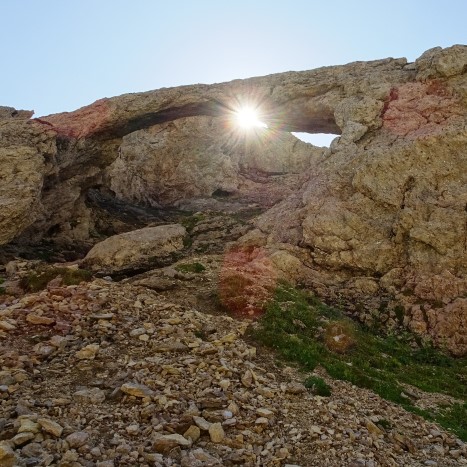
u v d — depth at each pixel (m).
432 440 9.90
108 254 27.06
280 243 27.59
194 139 54.56
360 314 21.94
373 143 29.44
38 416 7.92
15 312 12.97
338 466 7.90
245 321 15.38
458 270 22.53
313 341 14.98
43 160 34.12
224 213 40.59
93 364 10.66
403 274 23.64
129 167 52.47
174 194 53.75
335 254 25.53
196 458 7.28
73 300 14.07
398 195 25.81
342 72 36.06
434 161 25.84
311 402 10.27
